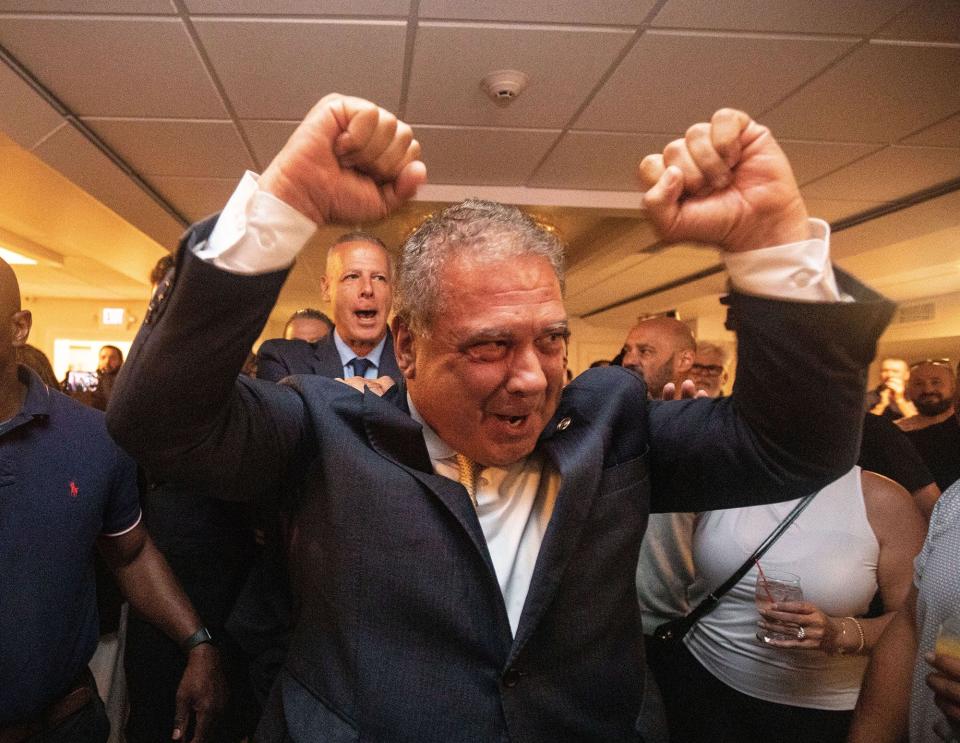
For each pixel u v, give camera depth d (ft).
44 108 9.73
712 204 1.80
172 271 1.78
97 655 5.09
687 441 2.36
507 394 1.97
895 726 3.18
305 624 2.35
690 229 1.82
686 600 4.72
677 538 4.80
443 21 7.68
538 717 2.15
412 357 2.22
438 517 2.18
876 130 10.30
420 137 11.05
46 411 3.54
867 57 8.29
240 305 1.72
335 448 2.26
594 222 16.79
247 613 3.01
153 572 4.16
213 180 13.06
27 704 3.34
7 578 3.30
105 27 7.85
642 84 9.07
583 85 9.14
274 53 8.36
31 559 3.38
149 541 4.23
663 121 10.23
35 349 5.84
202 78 9.03
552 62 8.54
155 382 1.73
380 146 1.76
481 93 9.41
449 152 11.69
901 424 10.44
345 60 8.52
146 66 8.71
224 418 1.99
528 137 11.00
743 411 2.07
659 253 19.62
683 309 28.53
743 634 4.05
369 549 2.18
